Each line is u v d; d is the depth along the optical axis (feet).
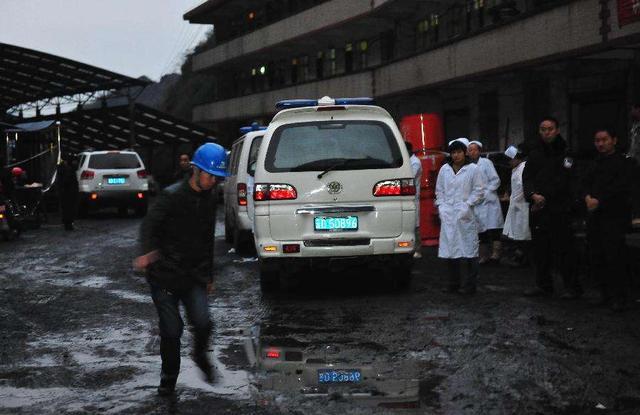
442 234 31.32
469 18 98.43
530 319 25.53
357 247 30.45
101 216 91.86
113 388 18.45
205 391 17.90
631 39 58.80
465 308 27.84
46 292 34.27
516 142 88.89
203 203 17.43
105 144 174.29
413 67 98.73
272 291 32.91
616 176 26.68
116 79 132.46
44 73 131.95
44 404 17.22
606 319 25.39
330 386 18.01
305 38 140.67
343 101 38.91
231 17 181.68
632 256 32.42
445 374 18.84
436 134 49.78
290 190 30.48
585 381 18.01
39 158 91.71
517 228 37.81
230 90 184.34
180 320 17.76
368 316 26.71
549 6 69.36
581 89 77.15
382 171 30.68
